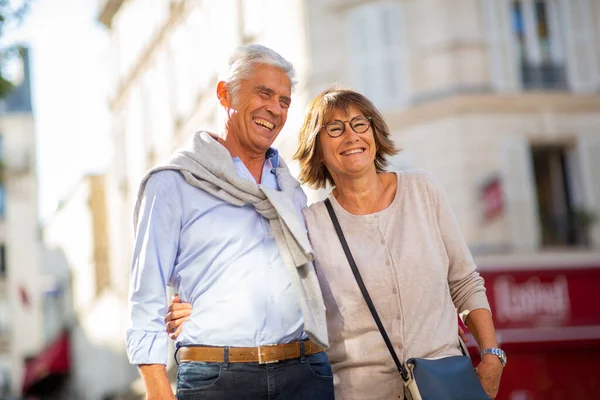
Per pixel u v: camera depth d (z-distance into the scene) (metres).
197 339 3.60
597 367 11.98
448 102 13.13
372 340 3.79
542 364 11.95
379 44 13.57
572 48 13.71
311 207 4.03
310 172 4.20
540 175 13.71
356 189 3.97
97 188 27.09
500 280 12.48
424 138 13.36
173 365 16.36
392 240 3.88
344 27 13.72
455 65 13.27
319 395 3.70
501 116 13.27
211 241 3.62
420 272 3.82
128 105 24.62
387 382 3.77
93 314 27.00
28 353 38.25
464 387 3.56
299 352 3.67
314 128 4.03
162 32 20.91
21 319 39.03
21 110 39.91
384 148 4.07
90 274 27.23
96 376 26.50
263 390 3.58
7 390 38.22
